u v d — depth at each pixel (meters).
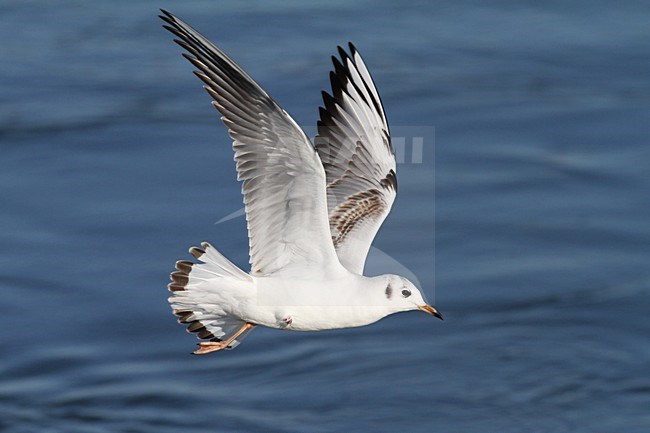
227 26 25.34
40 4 26.81
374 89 10.72
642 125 21.41
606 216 18.64
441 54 24.39
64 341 15.84
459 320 16.52
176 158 20.16
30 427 14.46
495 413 14.86
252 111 8.80
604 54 24.55
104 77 23.39
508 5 26.84
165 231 18.08
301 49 24.34
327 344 16.02
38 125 21.39
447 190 19.19
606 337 16.22
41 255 17.50
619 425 14.66
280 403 14.93
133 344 15.84
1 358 15.50
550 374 15.56
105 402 14.87
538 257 17.70
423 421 14.72
